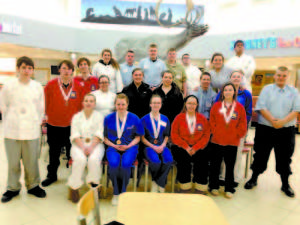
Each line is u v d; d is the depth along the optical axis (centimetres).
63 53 951
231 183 298
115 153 273
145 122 298
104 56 366
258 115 324
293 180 362
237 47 414
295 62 905
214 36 933
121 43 868
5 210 243
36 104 263
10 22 742
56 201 267
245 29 910
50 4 880
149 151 285
